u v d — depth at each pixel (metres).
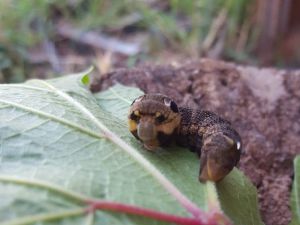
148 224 0.06
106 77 0.12
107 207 0.06
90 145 0.08
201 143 0.08
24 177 0.06
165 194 0.07
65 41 0.20
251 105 0.12
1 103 0.08
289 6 0.20
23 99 0.09
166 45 0.20
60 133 0.08
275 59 0.20
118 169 0.07
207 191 0.07
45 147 0.07
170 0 0.22
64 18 0.21
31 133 0.08
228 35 0.20
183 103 0.11
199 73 0.12
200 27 0.20
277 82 0.12
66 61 0.19
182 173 0.08
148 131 0.07
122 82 0.12
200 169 0.07
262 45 0.20
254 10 0.21
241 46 0.20
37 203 0.06
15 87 0.09
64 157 0.07
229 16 0.20
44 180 0.06
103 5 0.21
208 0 0.21
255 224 0.08
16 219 0.06
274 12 0.20
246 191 0.08
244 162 0.11
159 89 0.12
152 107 0.08
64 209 0.06
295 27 0.20
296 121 0.12
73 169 0.07
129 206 0.06
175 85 0.12
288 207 0.10
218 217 0.07
